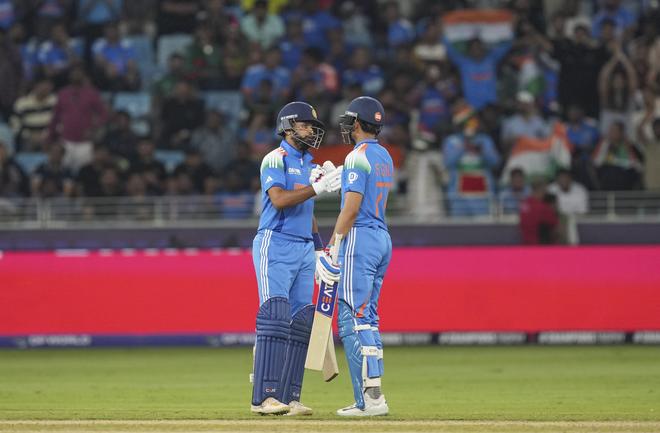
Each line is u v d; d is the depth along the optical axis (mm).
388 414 25844
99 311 49875
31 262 50344
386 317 49688
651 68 62031
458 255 50219
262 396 25234
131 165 58344
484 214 55688
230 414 26172
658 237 52438
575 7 66062
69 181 59250
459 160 57281
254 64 63344
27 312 49875
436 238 52625
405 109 60594
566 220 52719
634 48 62844
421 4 68500
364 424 23250
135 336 49875
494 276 49750
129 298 50000
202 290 49906
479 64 63062
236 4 68688
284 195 25172
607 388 33656
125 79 64688
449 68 63562
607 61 61719
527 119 59156
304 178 26047
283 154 25812
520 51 63812
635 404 29062
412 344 49656
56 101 61750
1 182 58062
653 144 57562
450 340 49750
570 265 49812
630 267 49656
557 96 62219
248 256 50344
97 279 50125
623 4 66188
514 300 49594
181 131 61375
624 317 49281
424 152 57188
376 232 25250
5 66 63625
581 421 24109
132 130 60688
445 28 64562
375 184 25281
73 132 60969
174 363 42969
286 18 67562
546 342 49594
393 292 49844
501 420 24312
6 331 49750
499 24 64312
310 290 26156
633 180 57844
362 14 67938
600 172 57844
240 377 37906
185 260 50344
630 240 52562
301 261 25797
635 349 47031
